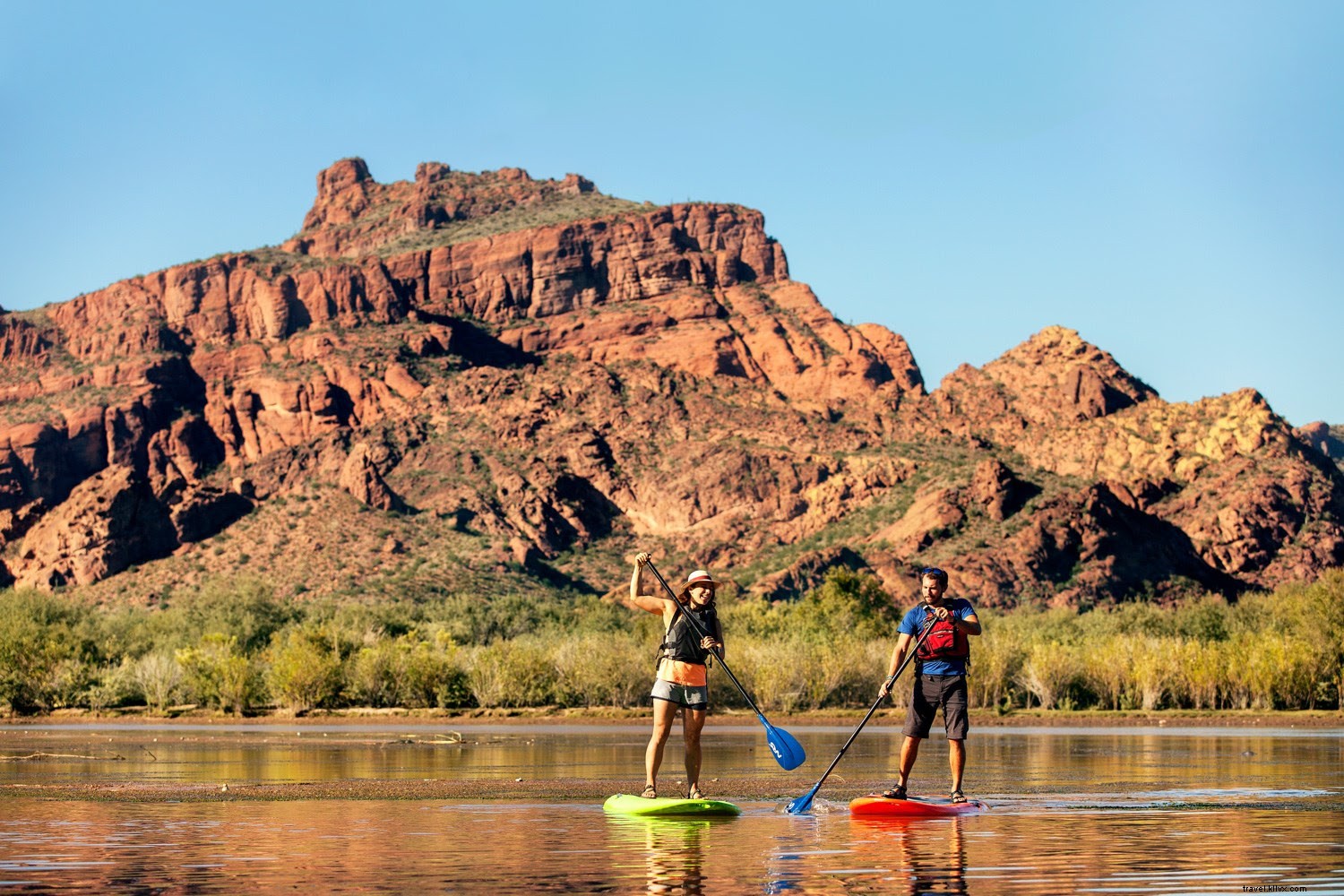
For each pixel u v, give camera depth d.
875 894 11.19
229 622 115.31
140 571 188.12
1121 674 72.62
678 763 29.17
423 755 33.44
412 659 76.06
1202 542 185.00
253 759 32.00
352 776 25.02
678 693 17.92
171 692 78.19
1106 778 23.52
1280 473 194.88
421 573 185.75
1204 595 162.88
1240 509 188.12
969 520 178.12
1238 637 84.06
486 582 184.38
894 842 14.15
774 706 70.50
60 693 77.94
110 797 20.11
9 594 113.38
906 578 165.38
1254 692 70.00
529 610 139.00
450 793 20.36
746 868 12.52
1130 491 182.88
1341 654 71.38
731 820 16.28
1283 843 14.00
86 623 106.25
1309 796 19.33
